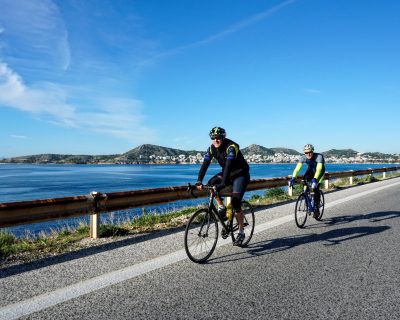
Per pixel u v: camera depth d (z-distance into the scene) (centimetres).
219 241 615
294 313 329
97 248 571
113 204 684
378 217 870
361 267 469
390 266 473
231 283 409
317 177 777
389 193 1470
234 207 544
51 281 412
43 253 541
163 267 468
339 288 393
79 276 430
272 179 1309
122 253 539
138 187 4438
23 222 546
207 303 351
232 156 516
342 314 328
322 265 479
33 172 12619
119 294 373
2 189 4472
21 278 423
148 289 388
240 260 503
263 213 932
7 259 506
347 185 1944
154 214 895
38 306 341
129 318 317
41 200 568
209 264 483
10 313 325
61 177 8231
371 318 320
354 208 1027
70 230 727
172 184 4916
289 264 484
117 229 691
